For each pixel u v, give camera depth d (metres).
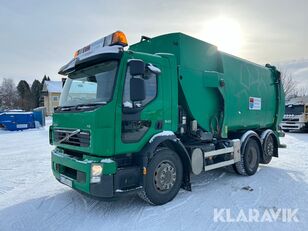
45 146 11.98
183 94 5.06
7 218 4.09
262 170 7.17
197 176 6.53
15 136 16.30
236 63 6.43
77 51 5.17
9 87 72.75
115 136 3.98
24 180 6.22
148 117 4.39
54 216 4.13
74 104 4.63
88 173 3.90
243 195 5.05
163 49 5.27
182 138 5.51
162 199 4.55
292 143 12.78
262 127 7.89
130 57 4.19
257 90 7.29
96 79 4.30
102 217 4.07
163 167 4.57
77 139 4.21
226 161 6.00
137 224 3.83
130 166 4.26
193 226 3.76
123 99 4.08
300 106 19.41
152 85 4.46
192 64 5.29
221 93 5.75
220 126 5.95
